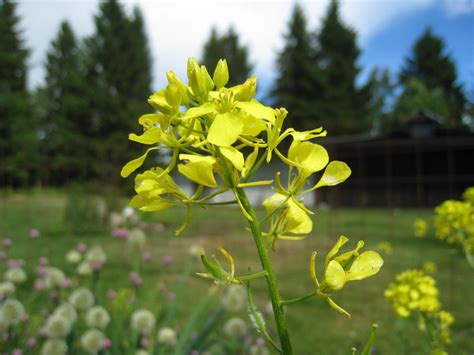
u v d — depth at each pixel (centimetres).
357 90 3459
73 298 276
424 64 4600
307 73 3406
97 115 3259
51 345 244
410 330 370
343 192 1933
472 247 310
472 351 327
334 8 3581
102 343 258
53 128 3544
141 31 3656
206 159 113
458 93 4391
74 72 3384
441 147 1867
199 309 303
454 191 1848
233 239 980
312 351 348
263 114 110
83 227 1012
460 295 486
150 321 275
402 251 785
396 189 1903
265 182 118
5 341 258
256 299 496
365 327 405
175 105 116
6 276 334
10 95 2789
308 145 122
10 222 1090
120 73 3453
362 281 586
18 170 1168
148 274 593
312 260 109
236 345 307
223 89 116
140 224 498
